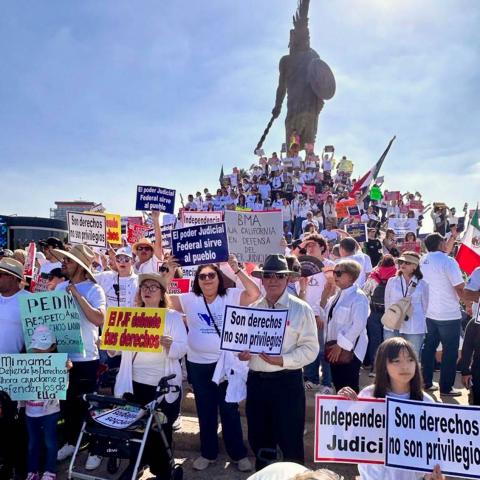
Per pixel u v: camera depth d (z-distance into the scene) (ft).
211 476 15.16
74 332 14.47
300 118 108.58
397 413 9.82
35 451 13.92
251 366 12.69
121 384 14.16
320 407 10.42
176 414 14.19
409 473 10.08
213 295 15.39
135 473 11.44
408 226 51.75
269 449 12.03
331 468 15.64
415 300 19.20
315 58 108.78
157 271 23.61
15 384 13.41
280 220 19.69
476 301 17.33
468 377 15.80
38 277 23.80
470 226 21.66
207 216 26.22
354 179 86.58
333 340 16.01
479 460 9.38
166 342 13.74
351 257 23.08
